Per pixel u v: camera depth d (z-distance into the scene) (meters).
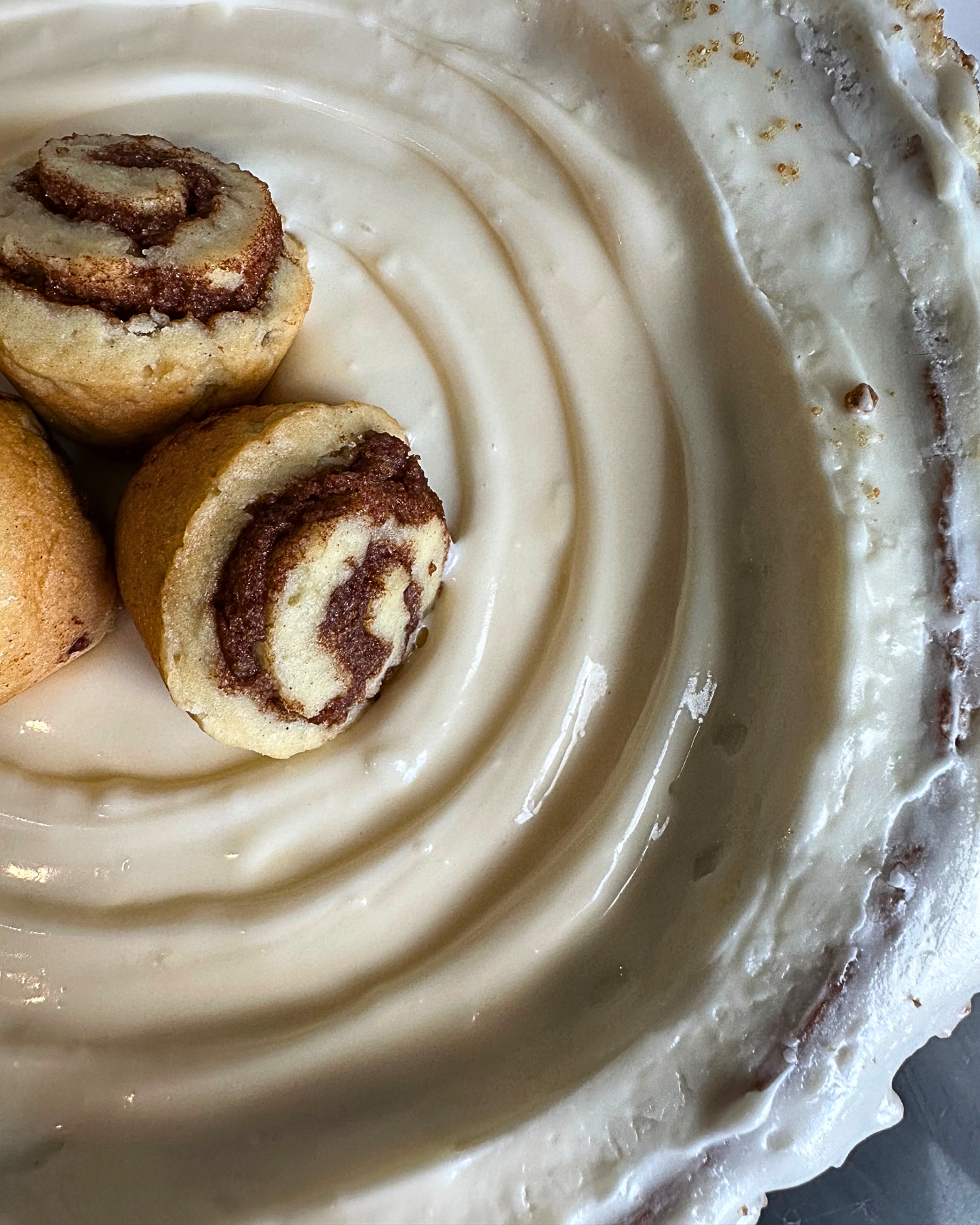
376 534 0.12
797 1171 0.12
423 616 0.14
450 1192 0.12
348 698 0.13
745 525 0.14
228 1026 0.13
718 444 0.14
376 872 0.13
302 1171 0.12
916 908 0.12
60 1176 0.12
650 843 0.13
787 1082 0.12
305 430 0.12
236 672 0.12
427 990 0.13
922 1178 0.15
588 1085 0.12
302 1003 0.13
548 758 0.14
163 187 0.12
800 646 0.13
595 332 0.14
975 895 0.13
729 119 0.14
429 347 0.14
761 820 0.13
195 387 0.12
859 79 0.14
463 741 0.14
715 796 0.13
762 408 0.13
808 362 0.13
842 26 0.14
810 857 0.12
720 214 0.13
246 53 0.14
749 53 0.14
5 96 0.14
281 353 0.13
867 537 0.13
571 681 0.14
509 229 0.14
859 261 0.13
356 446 0.13
